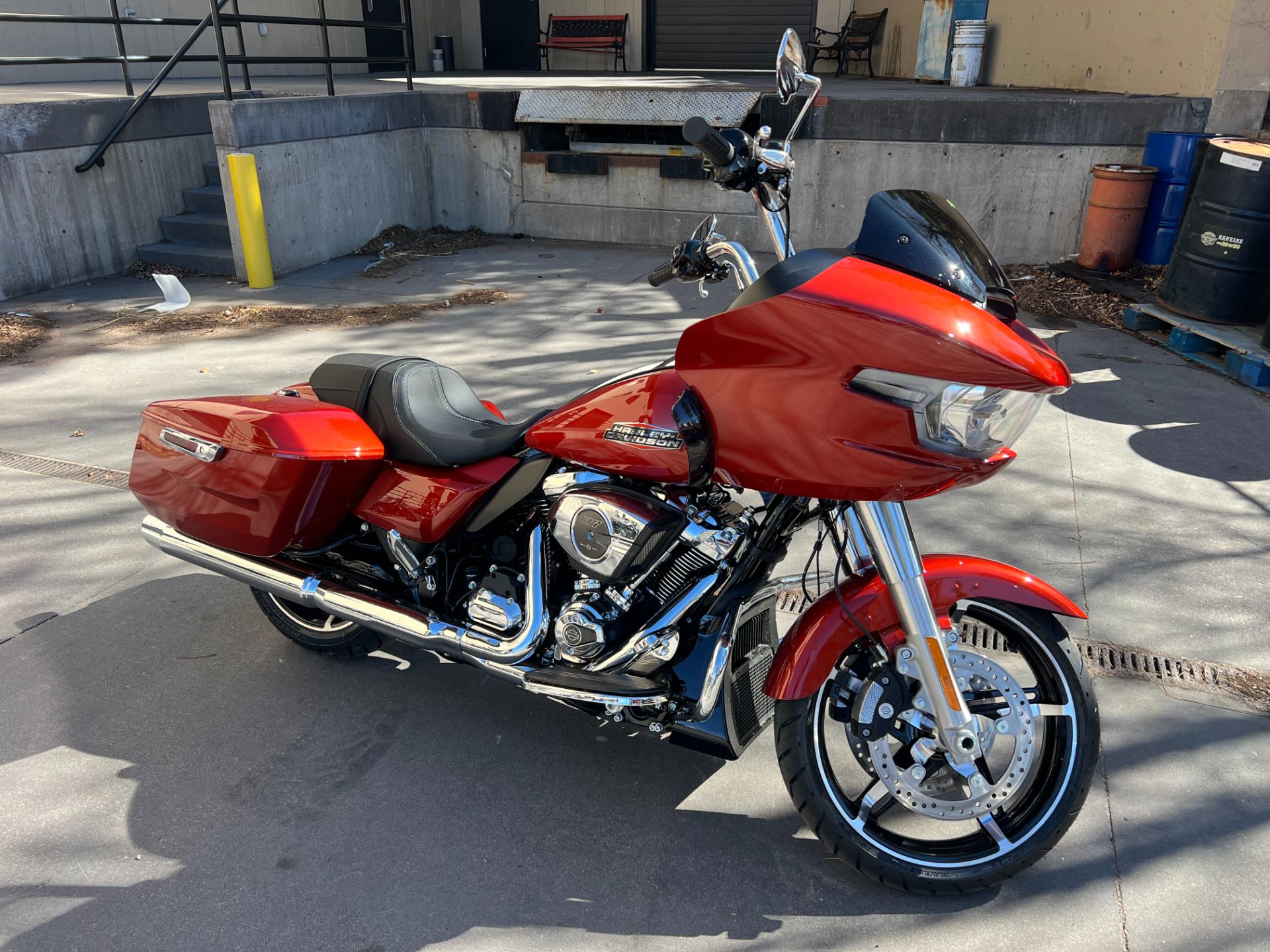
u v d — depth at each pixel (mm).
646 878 2332
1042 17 11000
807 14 15766
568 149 10633
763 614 2592
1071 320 7070
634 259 9320
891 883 2242
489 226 10594
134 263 8930
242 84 11805
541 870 2350
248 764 2717
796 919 2217
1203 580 3600
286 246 8750
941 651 2078
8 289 7805
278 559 2895
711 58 16438
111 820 2492
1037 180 8430
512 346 6441
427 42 16766
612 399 2266
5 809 2520
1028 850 2227
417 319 7211
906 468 1895
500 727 2900
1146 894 2264
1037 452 4750
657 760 2770
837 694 2334
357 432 2693
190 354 6332
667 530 2205
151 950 2107
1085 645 3209
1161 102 7949
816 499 2398
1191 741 2777
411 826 2490
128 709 2941
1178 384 5707
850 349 1828
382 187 9945
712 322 1986
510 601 2508
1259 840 2422
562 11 16672
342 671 3166
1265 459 4680
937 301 1816
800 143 8961
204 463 2779
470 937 2154
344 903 2242
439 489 2568
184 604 3518
